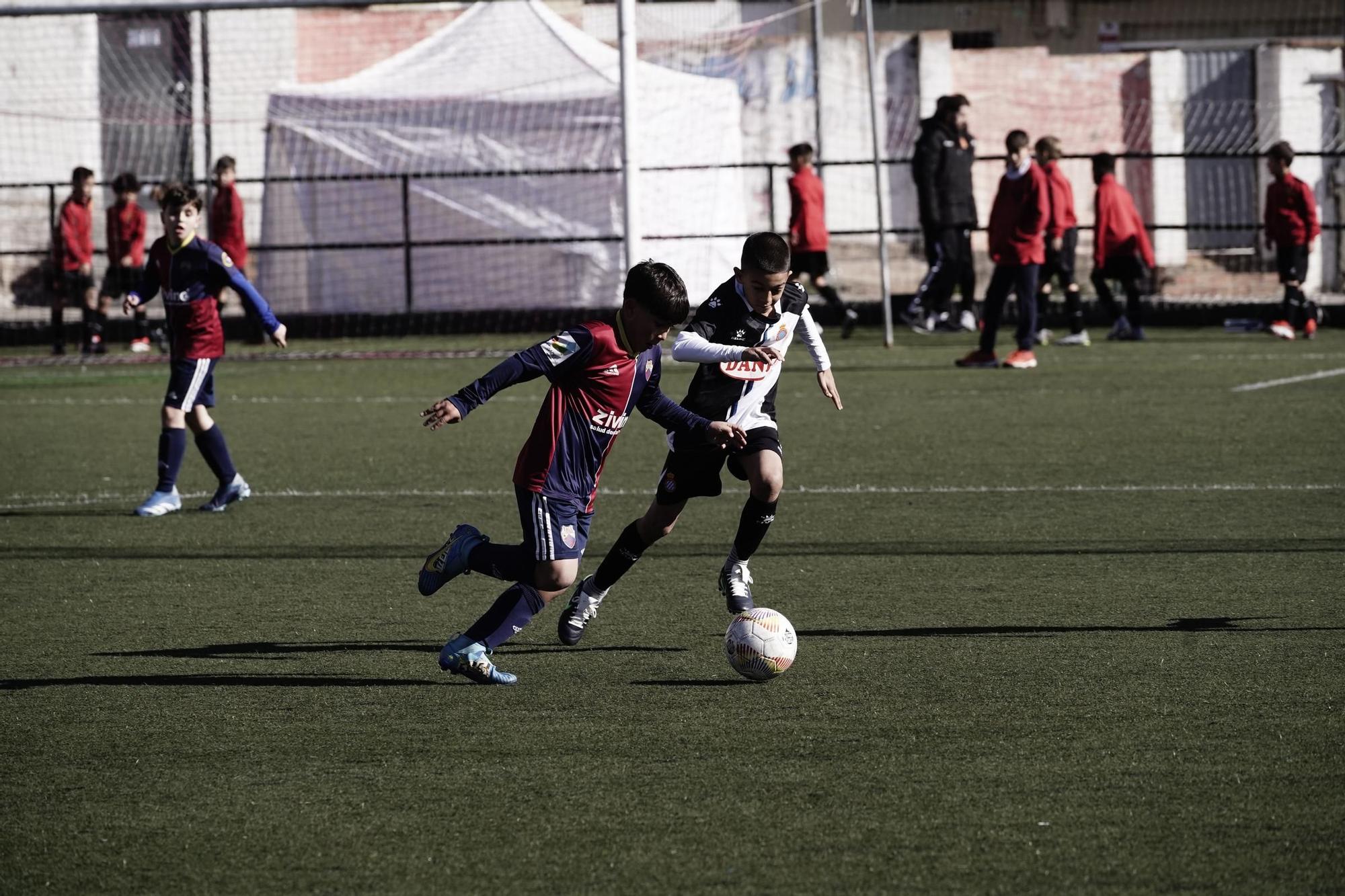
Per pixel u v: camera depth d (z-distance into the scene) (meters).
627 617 19.53
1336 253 72.69
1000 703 15.52
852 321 60.44
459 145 65.38
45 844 12.19
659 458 32.84
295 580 21.92
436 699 16.02
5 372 53.59
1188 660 17.00
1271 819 12.26
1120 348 55.22
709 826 12.29
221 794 13.24
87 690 16.48
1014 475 29.77
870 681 16.41
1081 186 79.94
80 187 58.09
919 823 12.29
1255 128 79.12
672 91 65.62
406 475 31.17
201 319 27.17
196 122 73.25
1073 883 11.10
